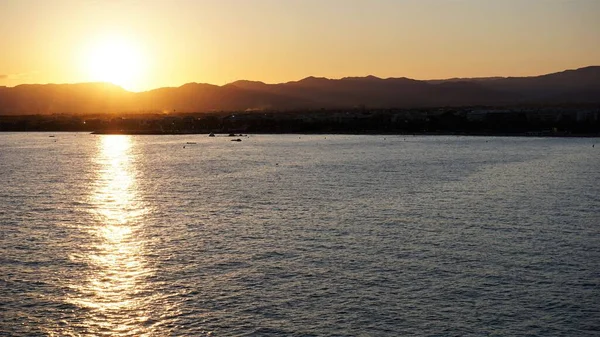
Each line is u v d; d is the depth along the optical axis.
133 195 86.44
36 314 39.09
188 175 112.31
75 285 44.03
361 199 80.25
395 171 115.44
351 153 164.75
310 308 39.59
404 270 46.81
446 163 131.25
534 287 43.06
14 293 42.44
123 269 47.59
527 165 125.75
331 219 66.19
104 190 92.19
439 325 37.09
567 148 179.38
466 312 38.91
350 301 40.62
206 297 41.56
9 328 37.16
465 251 52.19
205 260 49.81
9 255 51.44
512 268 47.31
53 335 36.38
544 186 92.94
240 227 62.22
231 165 131.75
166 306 40.22
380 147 190.25
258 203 77.50
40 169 126.38
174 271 47.00
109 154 172.12
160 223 64.88
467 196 82.62
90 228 62.47
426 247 53.56
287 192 87.38
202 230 60.94
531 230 60.38
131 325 37.59
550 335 35.84
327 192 87.12
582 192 86.31
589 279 44.72
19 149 195.75
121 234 59.53
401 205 75.25
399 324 37.25
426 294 41.78
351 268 47.34
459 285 43.44
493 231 59.94
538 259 49.75
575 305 39.94
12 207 75.81
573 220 65.50
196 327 37.16
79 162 144.38
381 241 55.78
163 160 148.62
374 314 38.62
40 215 70.06
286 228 61.56
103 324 37.75
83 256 51.25
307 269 47.12
